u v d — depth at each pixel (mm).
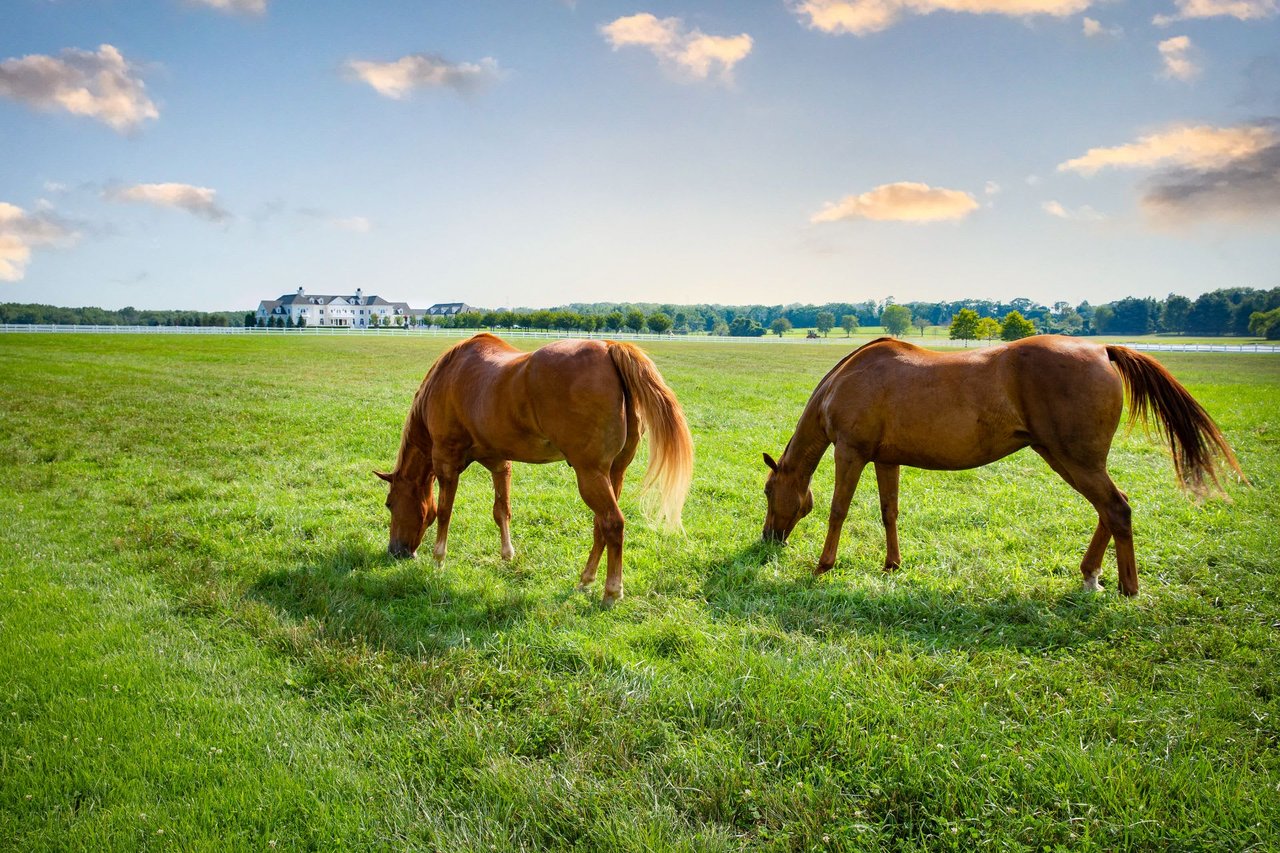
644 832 2697
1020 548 6340
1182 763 2992
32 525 7109
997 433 5277
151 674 4035
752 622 4723
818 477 9422
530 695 3801
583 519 7484
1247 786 2883
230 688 3918
